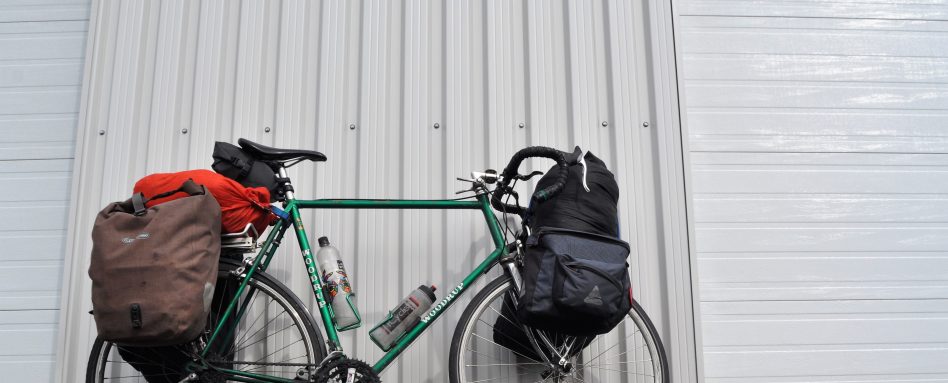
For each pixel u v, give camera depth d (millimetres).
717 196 2561
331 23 2463
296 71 2428
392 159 2371
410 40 2455
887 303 2504
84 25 2719
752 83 2656
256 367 2217
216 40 2455
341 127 2389
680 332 2264
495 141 2389
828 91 2666
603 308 1827
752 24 2705
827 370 2441
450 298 2064
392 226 2332
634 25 2492
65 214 2549
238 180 2145
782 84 2662
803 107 2648
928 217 2582
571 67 2445
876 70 2695
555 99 2436
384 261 2303
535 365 2252
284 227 2096
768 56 2684
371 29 2465
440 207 2131
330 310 2033
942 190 2611
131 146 2365
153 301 1727
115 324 1739
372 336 2012
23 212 2547
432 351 2254
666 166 2367
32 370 2416
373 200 2123
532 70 2443
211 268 1840
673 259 2307
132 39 2451
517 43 2479
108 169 2342
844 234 2549
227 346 2059
